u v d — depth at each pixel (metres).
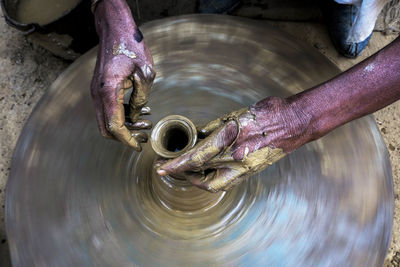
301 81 0.67
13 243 0.58
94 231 0.57
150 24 0.71
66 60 1.00
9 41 1.03
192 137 0.47
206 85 0.67
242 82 0.67
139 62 0.51
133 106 0.54
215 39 0.70
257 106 0.51
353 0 0.72
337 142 0.62
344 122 0.52
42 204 0.59
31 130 0.64
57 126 0.64
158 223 0.58
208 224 0.57
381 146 0.63
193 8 1.03
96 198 0.59
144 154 0.61
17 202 0.60
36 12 0.91
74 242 0.57
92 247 0.57
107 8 0.54
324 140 0.62
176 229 0.57
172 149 0.53
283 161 0.60
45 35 0.87
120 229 0.58
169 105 0.66
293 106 0.50
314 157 0.60
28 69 1.00
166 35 0.70
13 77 1.00
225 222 0.57
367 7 0.72
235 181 0.51
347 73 0.51
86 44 0.94
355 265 0.55
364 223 0.57
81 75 0.67
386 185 0.60
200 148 0.47
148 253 0.56
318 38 1.01
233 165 0.49
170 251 0.56
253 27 0.71
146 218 0.58
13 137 0.94
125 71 0.50
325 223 0.57
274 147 0.50
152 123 0.63
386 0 0.72
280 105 0.51
